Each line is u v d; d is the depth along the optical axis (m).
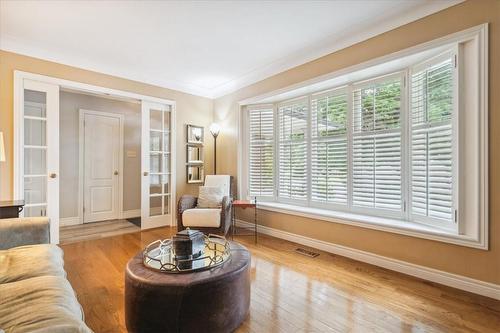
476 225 2.07
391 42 2.57
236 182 4.41
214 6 2.35
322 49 3.12
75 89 3.58
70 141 4.62
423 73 2.57
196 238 1.86
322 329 1.67
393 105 2.87
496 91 1.98
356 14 2.48
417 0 2.27
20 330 0.92
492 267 2.01
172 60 3.54
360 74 2.96
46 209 3.28
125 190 5.25
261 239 3.67
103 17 2.52
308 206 3.69
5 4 2.31
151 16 2.50
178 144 4.52
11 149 3.00
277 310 1.89
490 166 2.00
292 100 3.93
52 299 1.17
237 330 1.66
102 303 1.98
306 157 3.73
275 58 3.47
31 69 3.15
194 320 1.50
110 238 3.71
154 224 4.29
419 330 1.66
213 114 4.95
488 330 1.65
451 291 2.14
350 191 3.23
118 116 5.16
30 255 1.67
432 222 2.46
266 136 4.22
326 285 2.27
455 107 2.20
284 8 2.38
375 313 1.85
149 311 1.50
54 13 2.45
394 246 2.58
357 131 3.17
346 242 2.97
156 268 1.67
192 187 4.68
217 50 3.24
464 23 2.11
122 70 3.83
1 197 2.95
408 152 2.75
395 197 2.83
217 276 1.58
